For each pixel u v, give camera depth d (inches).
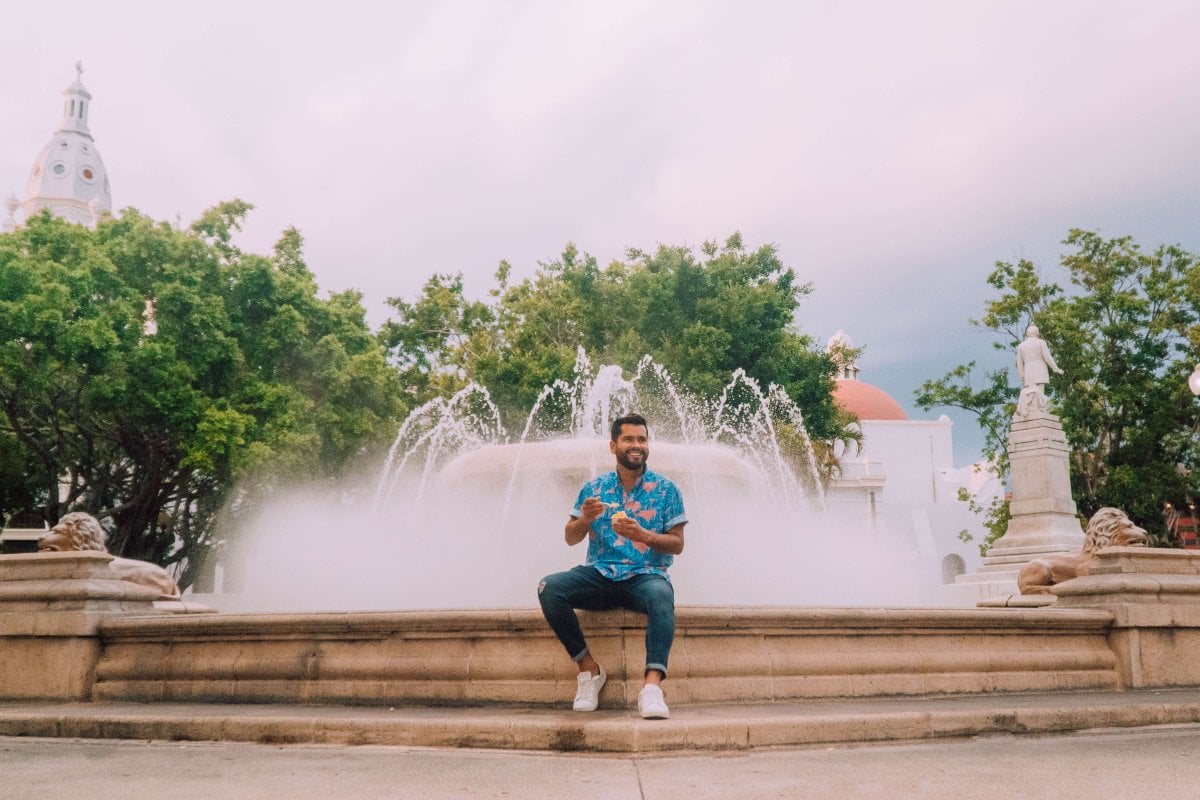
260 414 902.4
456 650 192.7
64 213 2319.1
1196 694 227.0
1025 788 126.5
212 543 1046.4
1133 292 1083.3
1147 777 135.6
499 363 1141.7
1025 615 227.0
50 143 2433.6
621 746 153.5
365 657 198.1
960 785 128.3
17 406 871.7
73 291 816.3
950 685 211.9
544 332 1264.8
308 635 204.8
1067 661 231.9
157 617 219.0
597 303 1300.4
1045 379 606.2
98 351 800.3
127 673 217.5
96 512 919.7
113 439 903.1
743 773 137.1
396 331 1314.0
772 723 160.9
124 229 916.0
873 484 1619.1
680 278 1246.9
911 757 152.9
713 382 1112.8
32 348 785.6
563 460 331.6
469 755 154.9
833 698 197.8
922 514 1675.7
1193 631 249.1
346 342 1061.1
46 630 220.8
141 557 968.9
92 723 181.6
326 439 975.6
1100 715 187.9
